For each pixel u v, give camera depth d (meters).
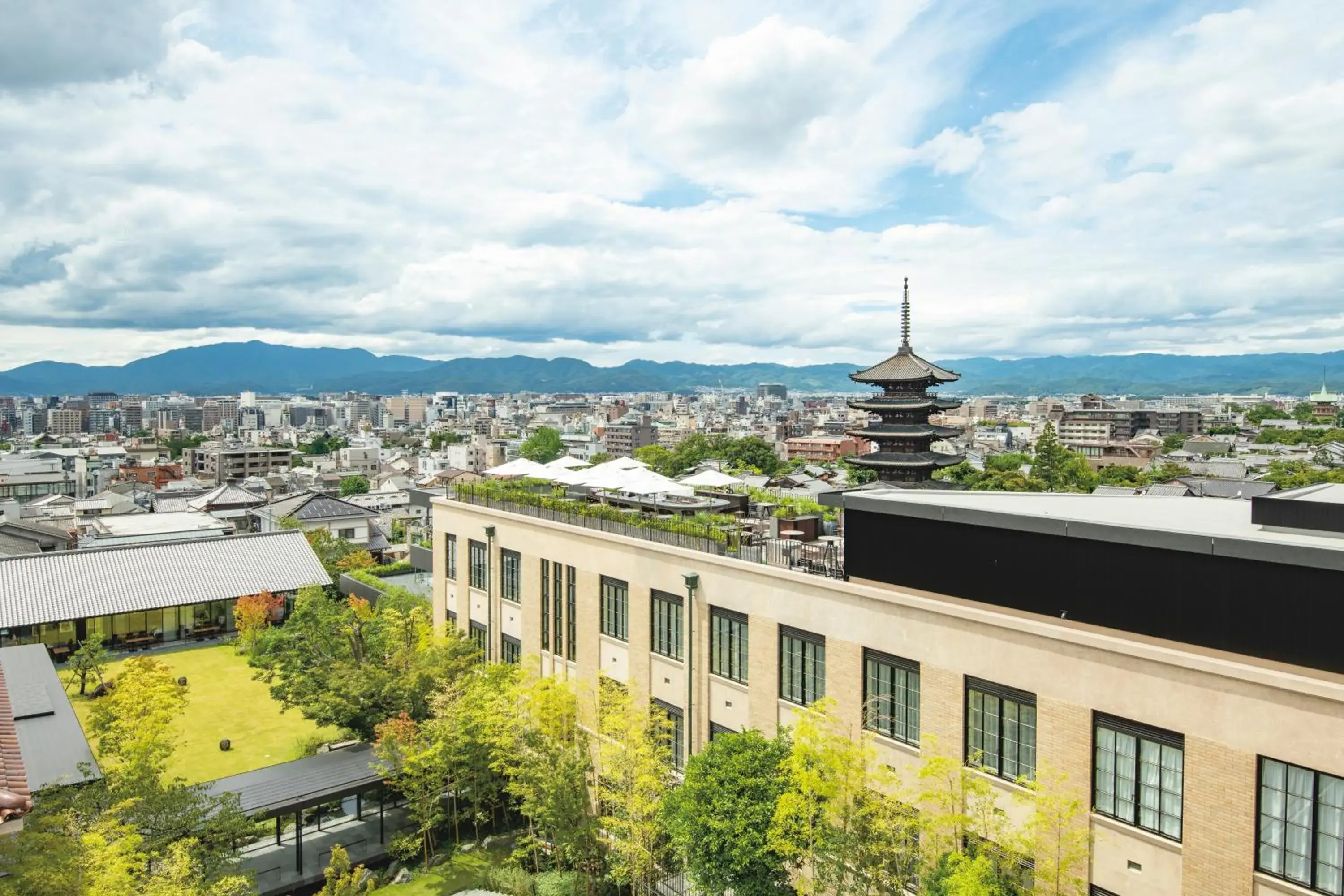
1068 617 18.28
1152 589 16.92
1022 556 19.14
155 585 56.47
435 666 33.50
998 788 18.25
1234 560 15.74
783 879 20.47
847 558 23.08
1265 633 15.31
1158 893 15.77
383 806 31.05
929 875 17.19
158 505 121.50
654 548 28.11
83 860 17.33
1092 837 16.75
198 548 61.34
